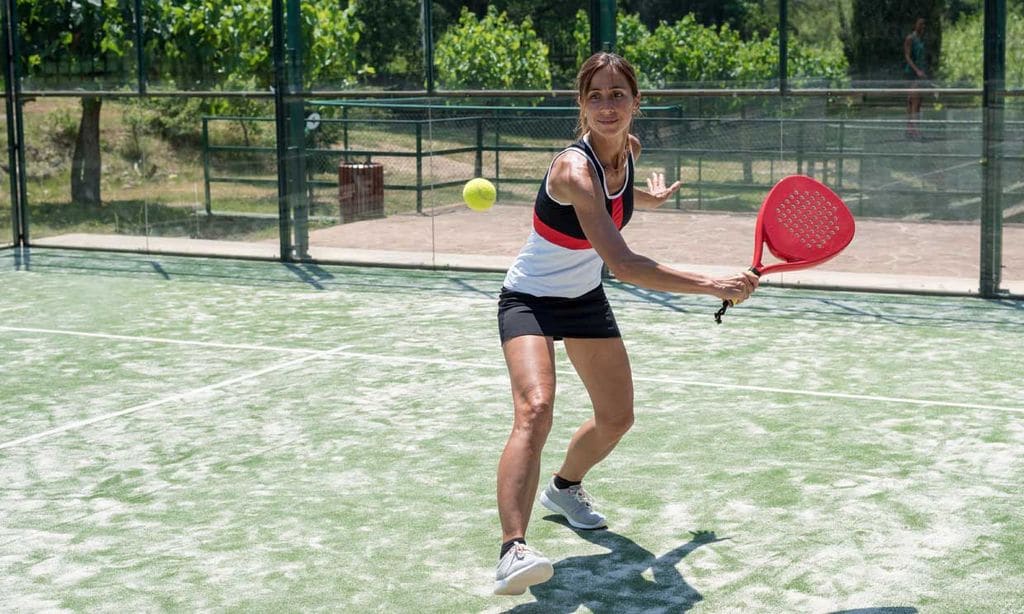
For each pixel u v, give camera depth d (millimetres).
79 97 11086
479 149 10234
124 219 11234
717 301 8641
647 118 9977
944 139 9344
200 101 10844
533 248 3674
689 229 10047
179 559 3936
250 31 10461
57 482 4773
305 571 3811
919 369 6500
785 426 5395
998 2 8250
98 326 7969
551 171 3523
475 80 9867
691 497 4453
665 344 7211
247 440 5305
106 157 11156
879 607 3465
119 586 3719
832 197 3648
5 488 4711
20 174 11398
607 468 4812
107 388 6301
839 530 4094
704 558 3861
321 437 5328
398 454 5055
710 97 9406
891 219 9547
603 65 3471
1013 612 3418
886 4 8703
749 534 4070
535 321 3625
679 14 9242
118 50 10891
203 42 10602
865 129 9430
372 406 5836
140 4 10734
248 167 10750
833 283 9070
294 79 10305
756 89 9164
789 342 7246
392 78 10117
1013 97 8336
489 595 3602
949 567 3756
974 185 9320
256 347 7242
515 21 9648
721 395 5965
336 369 6629
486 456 5008
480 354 6941
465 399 5941
